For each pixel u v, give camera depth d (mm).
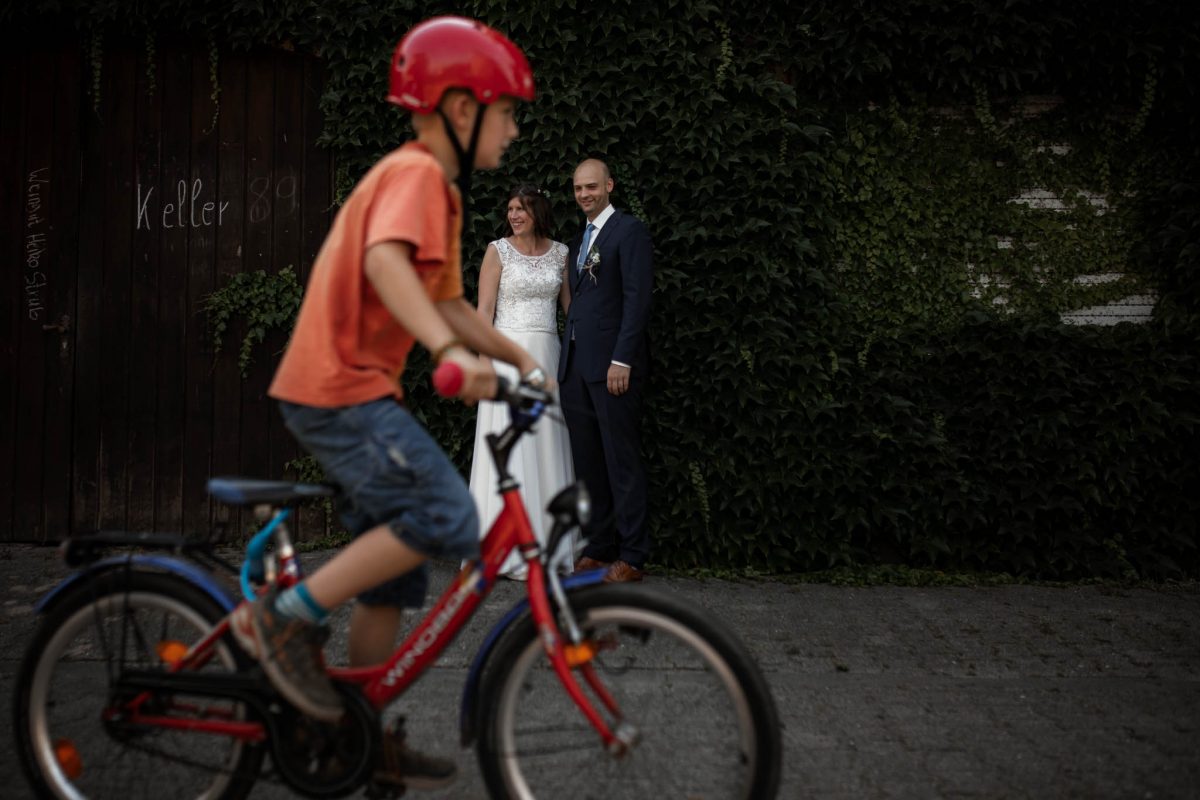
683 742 2055
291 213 5180
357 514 2219
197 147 5188
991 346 4934
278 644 1994
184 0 4980
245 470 5223
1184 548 4902
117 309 5227
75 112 5188
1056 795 2572
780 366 4914
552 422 4629
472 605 2107
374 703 2088
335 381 1973
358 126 4992
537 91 4867
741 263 4898
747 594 4555
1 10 4949
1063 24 4828
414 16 4934
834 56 4867
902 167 5012
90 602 2199
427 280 2006
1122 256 5051
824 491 4965
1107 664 3650
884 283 5027
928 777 2674
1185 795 2584
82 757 2248
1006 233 5055
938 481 4934
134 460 5230
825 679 3471
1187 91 4879
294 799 2441
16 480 5246
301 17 4977
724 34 4844
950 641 3900
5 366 5230
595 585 2072
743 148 4891
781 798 2531
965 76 4863
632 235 4512
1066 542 4914
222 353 5211
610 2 4859
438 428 4977
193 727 2105
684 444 4945
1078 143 5012
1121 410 4906
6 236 5215
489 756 2088
